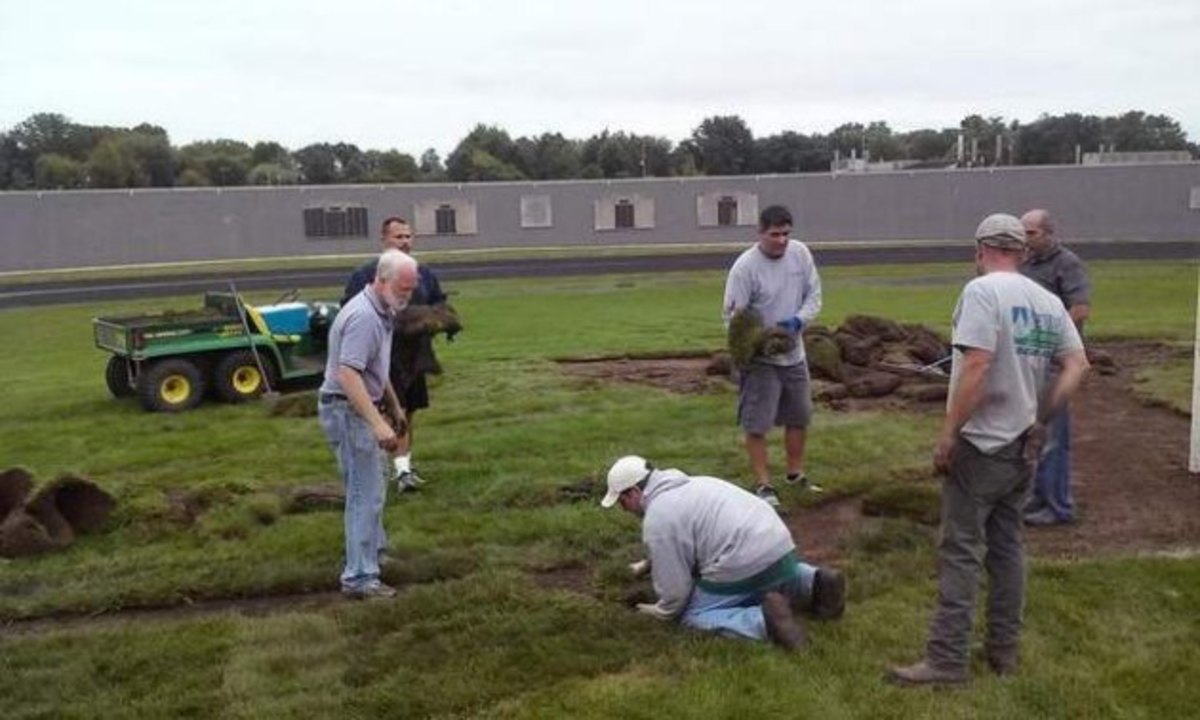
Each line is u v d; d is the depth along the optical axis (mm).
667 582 5461
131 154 68062
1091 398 11555
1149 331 16406
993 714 4578
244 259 43562
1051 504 7281
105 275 36875
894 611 5703
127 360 12969
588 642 5367
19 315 26500
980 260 4945
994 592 4984
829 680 4895
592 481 8195
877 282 28203
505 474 8523
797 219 46938
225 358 12453
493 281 31750
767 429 7750
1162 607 5695
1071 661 5074
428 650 5340
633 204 47094
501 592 6051
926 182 45781
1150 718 4562
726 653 5184
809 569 5598
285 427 10859
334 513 7707
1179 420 10375
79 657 5375
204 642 5520
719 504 5465
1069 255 7129
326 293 29469
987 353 4613
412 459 9094
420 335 7992
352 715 4734
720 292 27016
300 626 5699
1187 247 38594
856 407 11078
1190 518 7363
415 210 45812
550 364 14445
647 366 14109
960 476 4777
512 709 4723
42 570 6637
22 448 10336
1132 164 44469
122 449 10102
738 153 80562
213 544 7078
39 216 41125
